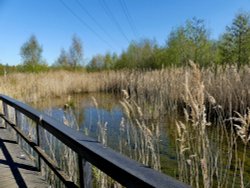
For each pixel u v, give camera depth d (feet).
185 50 82.07
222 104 27.04
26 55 126.72
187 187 3.74
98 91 72.69
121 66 114.42
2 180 11.27
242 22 67.82
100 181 14.11
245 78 29.53
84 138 6.97
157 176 4.24
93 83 72.69
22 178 11.46
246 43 67.82
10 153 14.75
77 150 6.84
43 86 61.57
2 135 18.70
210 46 80.28
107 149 5.93
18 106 14.44
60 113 37.04
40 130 11.88
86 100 55.98
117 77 63.72
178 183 3.90
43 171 12.31
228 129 24.66
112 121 32.91
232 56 69.82
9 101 17.30
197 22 79.92
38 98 56.95
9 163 13.21
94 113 40.16
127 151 19.81
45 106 49.37
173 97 35.37
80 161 6.89
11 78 64.13
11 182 11.07
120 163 4.96
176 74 38.34
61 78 74.84
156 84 37.93
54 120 9.75
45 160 10.50
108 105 47.50
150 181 4.03
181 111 34.65
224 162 17.78
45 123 9.84
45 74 77.77
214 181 15.35
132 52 108.88
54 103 53.31
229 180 15.52
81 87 71.61
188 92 9.89
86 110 43.32
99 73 81.30
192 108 9.85
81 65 145.59
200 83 9.65
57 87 64.85
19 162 13.35
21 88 58.29
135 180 4.32
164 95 34.24
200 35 79.87
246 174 16.33
